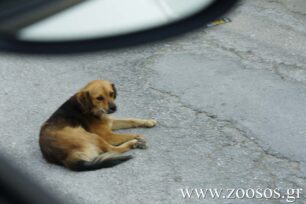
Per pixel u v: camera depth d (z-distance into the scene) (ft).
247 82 38.75
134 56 41.73
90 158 31.01
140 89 38.19
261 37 44.42
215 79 39.06
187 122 34.83
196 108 36.11
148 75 39.63
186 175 30.48
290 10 48.34
